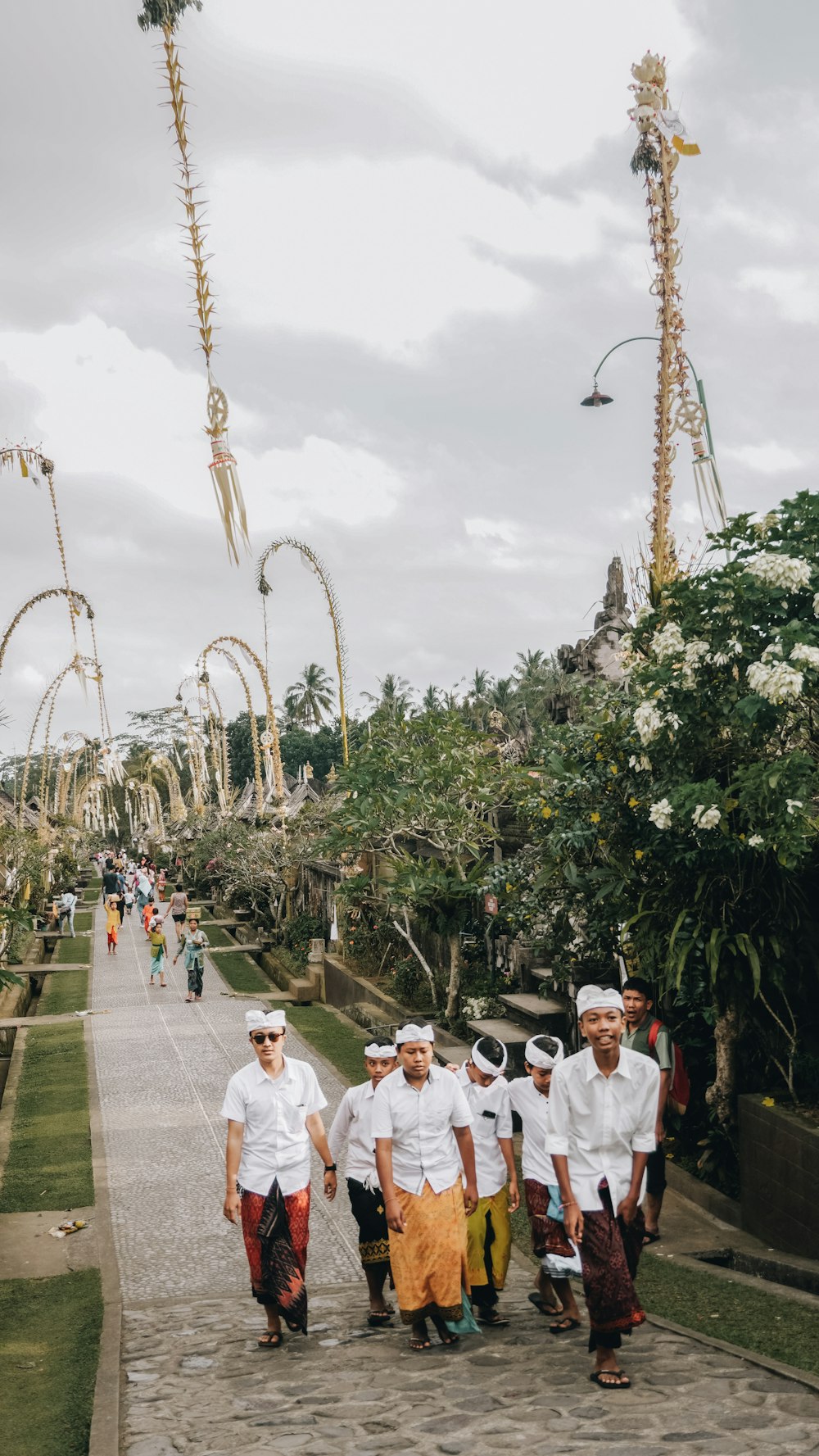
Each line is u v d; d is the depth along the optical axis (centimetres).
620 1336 528
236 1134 644
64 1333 726
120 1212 1036
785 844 815
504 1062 681
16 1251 929
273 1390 560
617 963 1273
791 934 927
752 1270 802
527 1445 449
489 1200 673
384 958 2175
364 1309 738
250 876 3259
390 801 1634
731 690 875
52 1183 1131
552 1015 1379
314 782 5597
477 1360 589
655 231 1252
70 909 3866
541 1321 682
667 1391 512
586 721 1141
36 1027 2086
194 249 769
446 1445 458
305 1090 663
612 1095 536
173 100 776
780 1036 944
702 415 1238
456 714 1731
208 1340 671
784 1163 822
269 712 3456
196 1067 1706
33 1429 562
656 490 1241
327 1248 932
